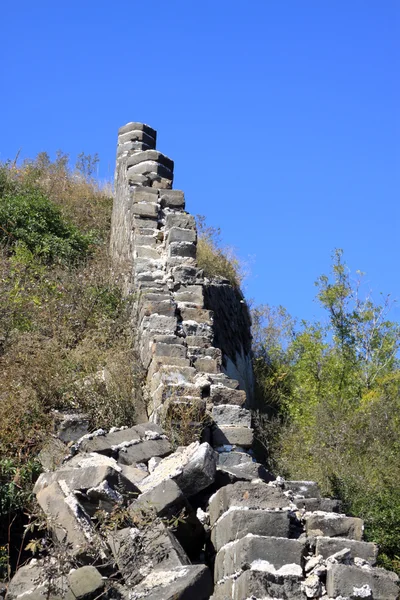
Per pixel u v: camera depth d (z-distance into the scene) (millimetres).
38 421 8945
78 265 15016
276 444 12828
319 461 11953
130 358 10523
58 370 9922
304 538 6695
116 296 12461
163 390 9188
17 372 9688
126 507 7148
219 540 6863
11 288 12414
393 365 16859
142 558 6602
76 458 8078
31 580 6641
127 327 11523
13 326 11297
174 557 6570
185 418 8797
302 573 6293
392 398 14500
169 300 10992
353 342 17156
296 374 16203
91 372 10125
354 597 6180
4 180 17562
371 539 10133
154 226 12719
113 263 13805
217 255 16109
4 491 7621
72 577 6410
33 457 8398
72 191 18406
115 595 6402
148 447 8273
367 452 12461
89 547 6684
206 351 10312
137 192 13188
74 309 12055
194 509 7379
